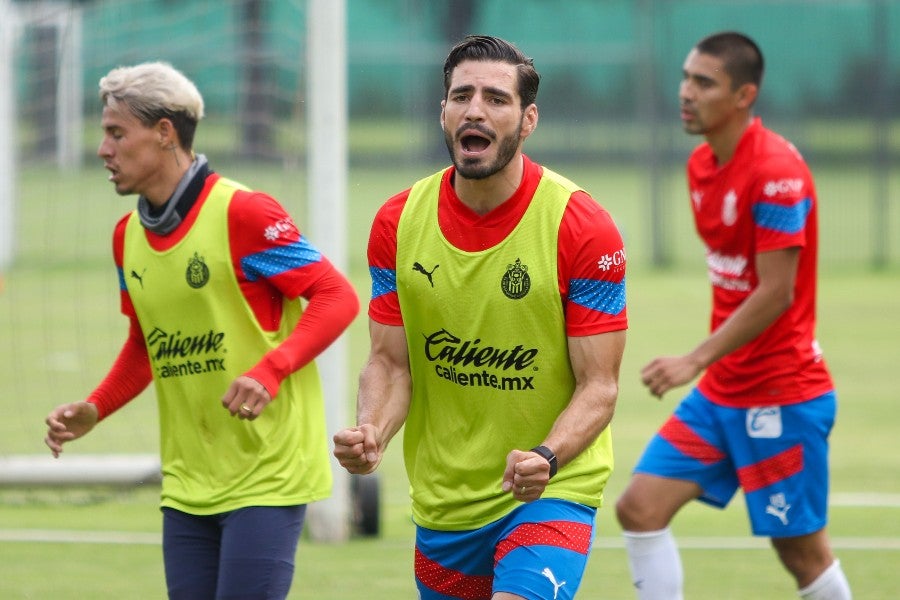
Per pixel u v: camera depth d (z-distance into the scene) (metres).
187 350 12.66
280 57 34.38
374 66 89.12
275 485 12.42
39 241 55.44
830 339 43.28
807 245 15.80
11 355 38.44
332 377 20.42
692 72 15.88
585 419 10.96
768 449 15.72
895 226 72.00
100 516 23.17
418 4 88.06
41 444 27.42
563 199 11.18
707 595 18.36
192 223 12.58
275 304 12.88
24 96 47.22
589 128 92.69
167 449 12.98
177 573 12.62
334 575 19.16
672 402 33.69
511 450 11.52
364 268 59.25
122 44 51.59
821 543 16.00
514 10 88.50
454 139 10.92
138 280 12.81
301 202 23.53
